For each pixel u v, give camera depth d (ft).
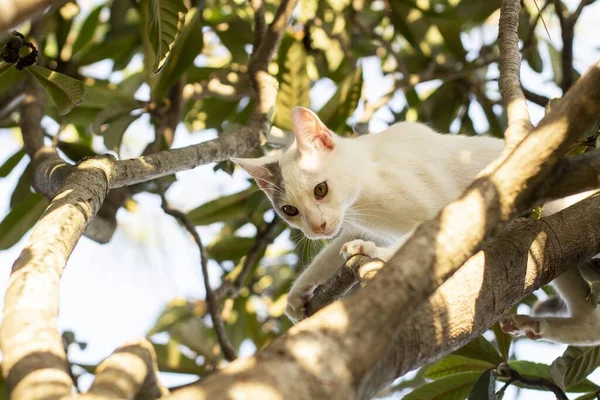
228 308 16.26
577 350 11.44
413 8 18.03
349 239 13.55
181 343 16.58
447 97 18.35
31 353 5.56
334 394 5.22
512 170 6.09
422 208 12.68
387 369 6.45
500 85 9.11
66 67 16.88
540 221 8.50
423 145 13.42
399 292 5.59
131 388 5.64
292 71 15.88
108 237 14.87
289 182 13.43
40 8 4.35
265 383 5.12
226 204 16.75
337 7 18.90
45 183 12.19
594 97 6.02
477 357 11.59
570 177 6.14
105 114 15.40
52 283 6.48
